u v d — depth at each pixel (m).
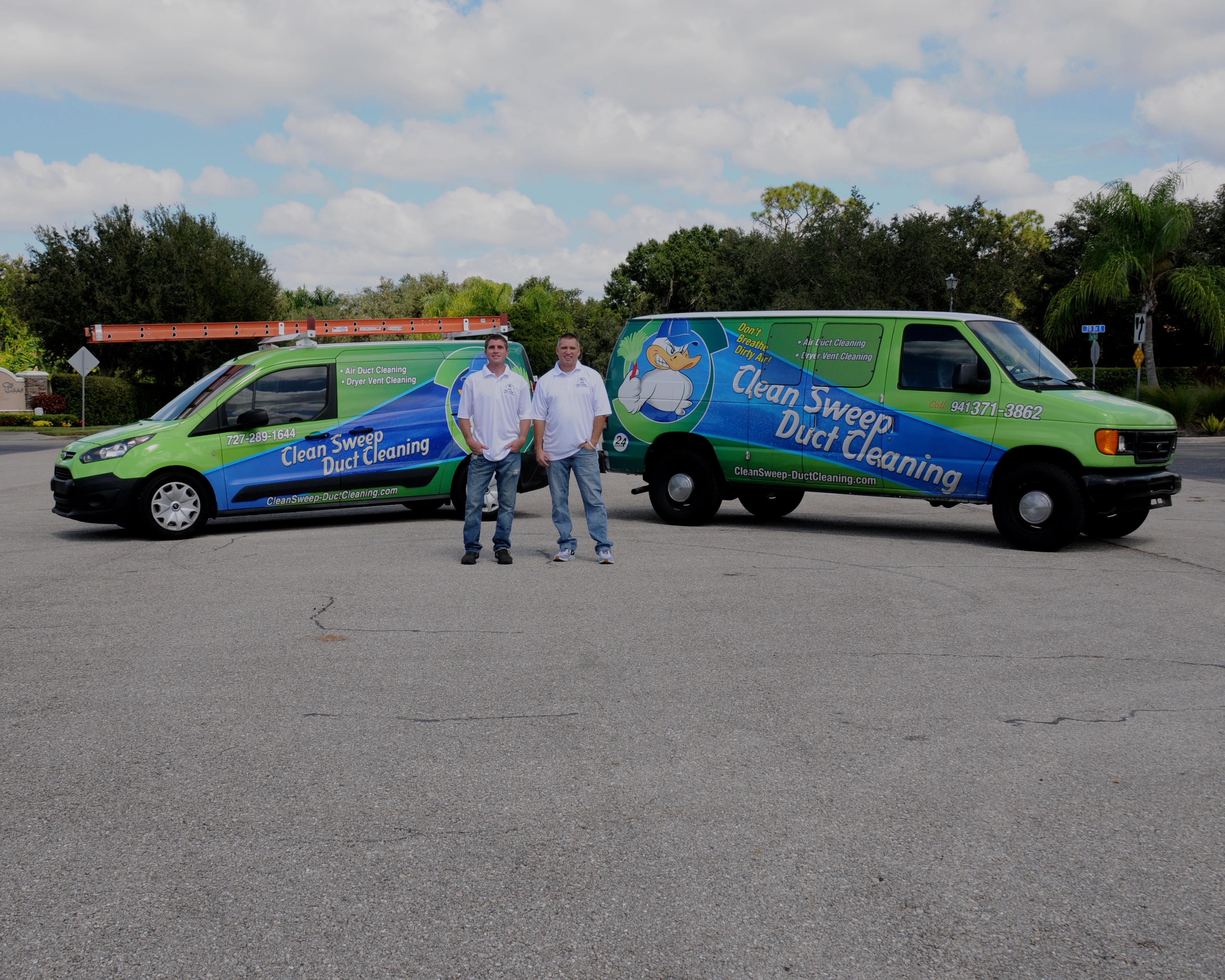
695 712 5.03
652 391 12.09
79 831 3.73
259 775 4.25
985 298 40.31
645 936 3.01
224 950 2.94
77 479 10.97
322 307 82.31
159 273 46.84
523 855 3.52
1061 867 3.44
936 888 3.29
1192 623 6.96
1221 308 36.03
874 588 8.11
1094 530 11.08
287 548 10.29
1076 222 49.75
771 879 3.35
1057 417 10.02
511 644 6.34
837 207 45.84
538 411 9.16
